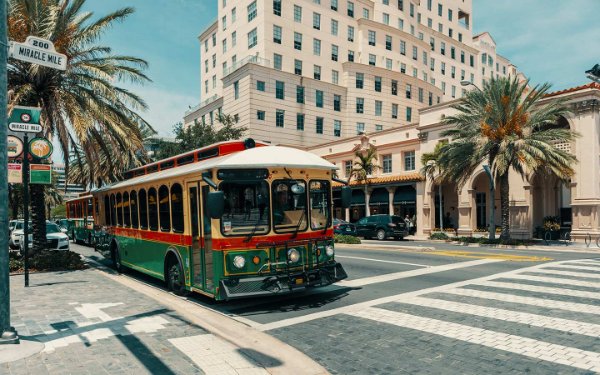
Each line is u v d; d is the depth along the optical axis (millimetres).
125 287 10219
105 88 13969
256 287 7496
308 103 45594
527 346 5594
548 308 7492
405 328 6555
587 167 23375
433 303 8102
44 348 5496
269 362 5250
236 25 48438
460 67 65188
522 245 21922
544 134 21656
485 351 5461
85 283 10844
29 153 10438
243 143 8547
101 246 15352
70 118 13836
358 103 48688
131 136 15336
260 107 42281
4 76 5539
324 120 46781
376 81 49844
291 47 45219
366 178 34812
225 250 7496
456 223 35781
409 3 56906
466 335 6113
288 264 7824
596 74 17766
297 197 8195
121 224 13000
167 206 9703
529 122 22094
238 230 7598
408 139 34812
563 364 4980
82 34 14320
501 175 22203
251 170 7812
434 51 60875
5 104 5523
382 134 37188
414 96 53562
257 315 7645
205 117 51750
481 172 28969
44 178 10727
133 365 4910
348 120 48125
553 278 10477
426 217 32562
